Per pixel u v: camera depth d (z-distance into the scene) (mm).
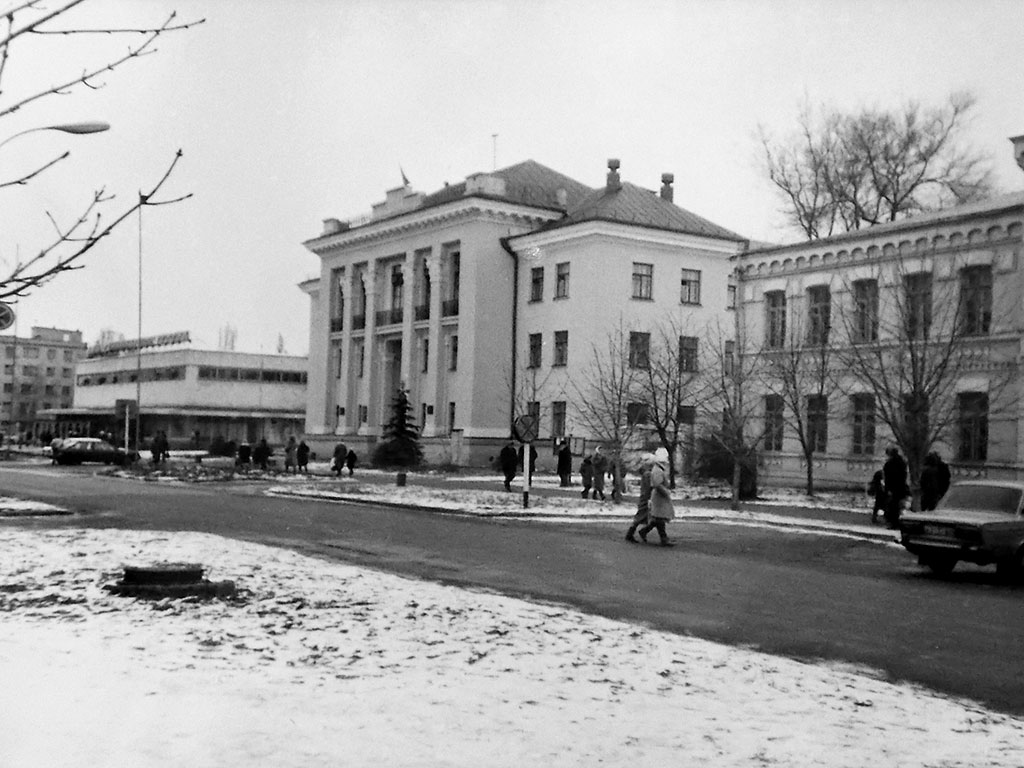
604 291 52375
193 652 8391
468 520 25938
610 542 21078
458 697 7262
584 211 55906
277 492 34625
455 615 10703
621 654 9125
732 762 6102
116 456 54938
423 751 5902
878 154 51906
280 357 93188
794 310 37656
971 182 50000
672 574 16000
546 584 14484
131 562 14141
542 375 55719
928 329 30469
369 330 65625
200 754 5590
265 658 8289
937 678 9203
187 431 89438
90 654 8125
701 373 43000
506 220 57750
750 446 34531
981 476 31344
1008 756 6500
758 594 14078
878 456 35219
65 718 6180
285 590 12000
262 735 6020
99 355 110562
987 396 31531
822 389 34094
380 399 65562
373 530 21922
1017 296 30703
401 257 64062
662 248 54125
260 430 92688
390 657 8555
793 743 6566
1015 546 16781
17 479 40375
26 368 135500
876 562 18766
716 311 55688
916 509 26219
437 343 59438
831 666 9570
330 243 68562
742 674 8555
